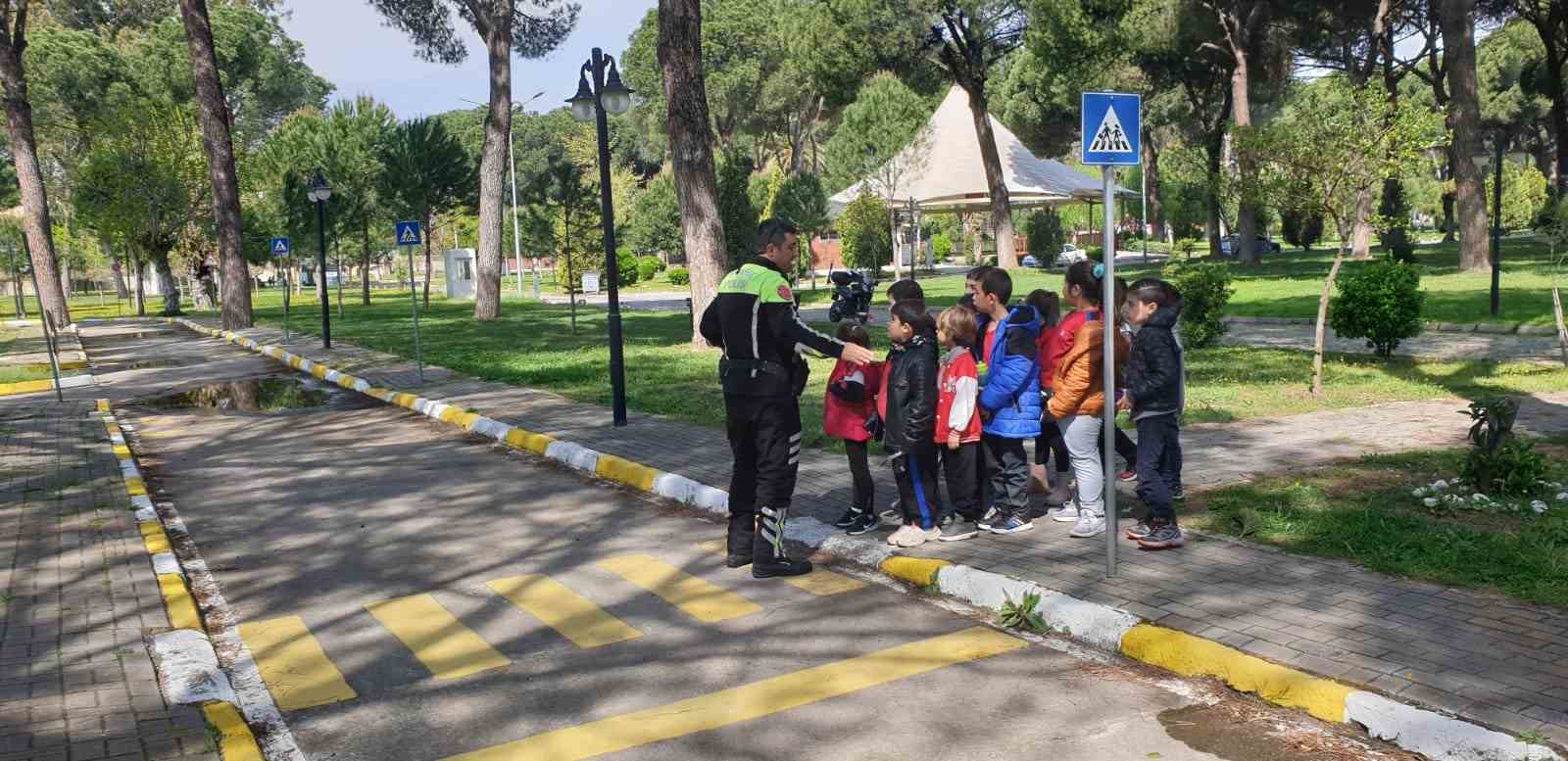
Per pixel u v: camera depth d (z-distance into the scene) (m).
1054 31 35.72
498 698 4.42
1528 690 3.86
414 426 11.98
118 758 3.78
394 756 3.93
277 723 4.26
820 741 3.90
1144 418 5.71
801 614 5.32
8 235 41.88
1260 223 51.53
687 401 12.22
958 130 41.28
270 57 54.16
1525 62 46.31
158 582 5.96
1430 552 5.50
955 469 6.14
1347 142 10.03
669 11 16.41
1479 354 14.29
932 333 5.95
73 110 46.69
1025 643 4.83
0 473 9.26
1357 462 7.85
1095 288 6.14
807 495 7.58
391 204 34.41
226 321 28.56
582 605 5.59
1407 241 32.84
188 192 38.72
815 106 64.31
